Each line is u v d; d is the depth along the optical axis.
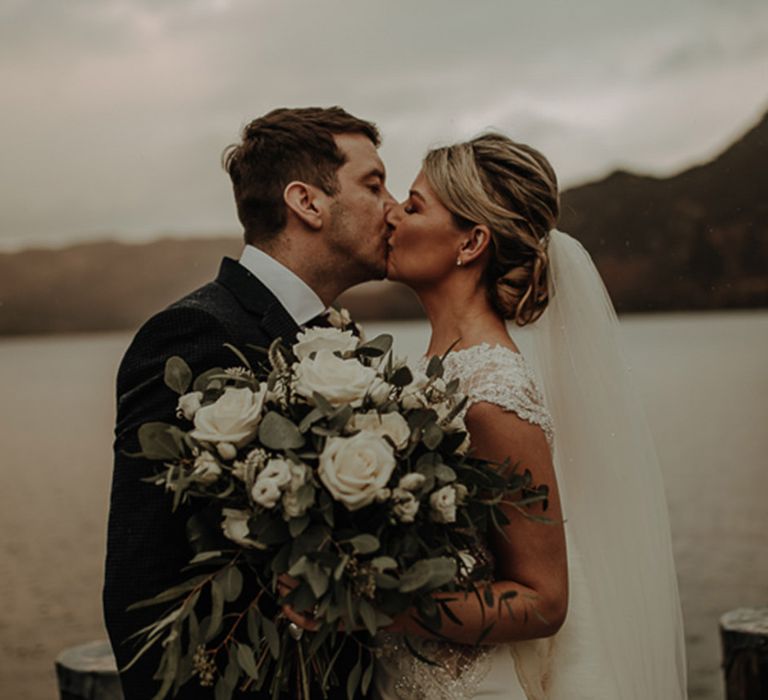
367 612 1.57
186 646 1.83
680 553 7.31
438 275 2.18
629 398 2.36
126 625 1.86
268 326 2.05
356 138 2.26
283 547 1.60
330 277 2.23
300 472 1.57
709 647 6.12
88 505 8.73
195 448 1.65
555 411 2.37
